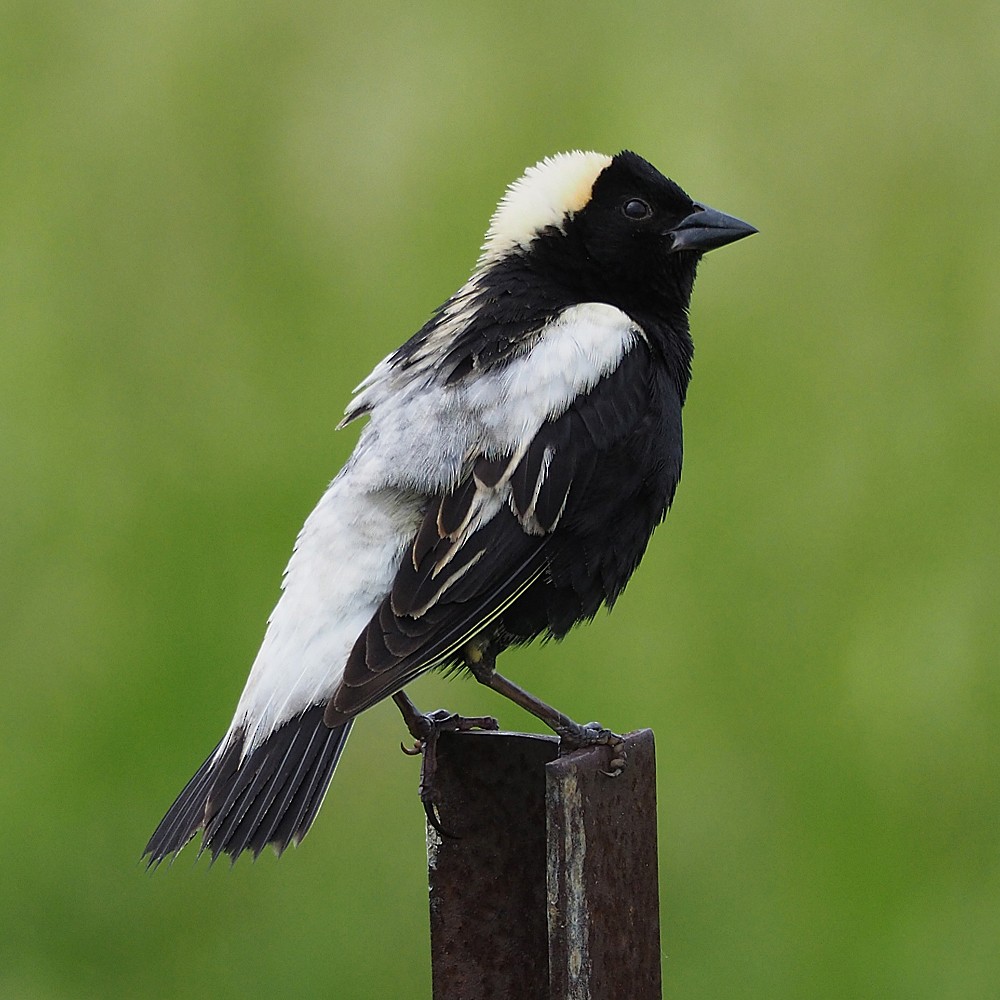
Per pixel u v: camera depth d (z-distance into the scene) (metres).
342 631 7.62
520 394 8.05
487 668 7.96
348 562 7.73
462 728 7.67
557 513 8.02
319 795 7.26
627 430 8.21
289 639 7.64
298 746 7.38
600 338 8.36
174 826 7.32
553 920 6.48
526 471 7.94
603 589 8.38
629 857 6.71
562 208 9.04
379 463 7.93
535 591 8.16
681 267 9.17
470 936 7.03
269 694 7.53
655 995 6.82
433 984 7.07
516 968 6.99
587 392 8.16
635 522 8.38
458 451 7.90
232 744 7.50
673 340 9.10
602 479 8.14
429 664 7.58
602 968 6.55
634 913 6.72
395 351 8.64
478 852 7.02
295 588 7.78
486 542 7.83
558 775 6.45
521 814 6.96
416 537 7.71
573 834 6.47
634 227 9.04
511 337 8.38
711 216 9.08
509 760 6.98
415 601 7.62
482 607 7.79
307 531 7.96
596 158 9.18
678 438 8.58
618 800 6.66
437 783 7.04
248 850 7.16
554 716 7.71
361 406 8.36
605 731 7.50
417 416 8.03
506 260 9.02
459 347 8.32
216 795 7.32
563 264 9.02
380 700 7.34
